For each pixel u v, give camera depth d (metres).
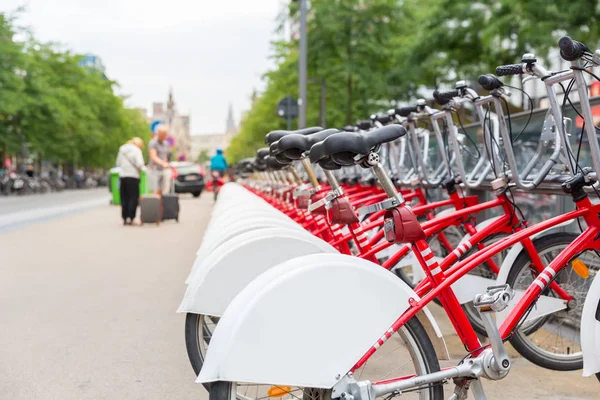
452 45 20.39
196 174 38.09
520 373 4.64
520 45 17.66
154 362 5.11
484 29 18.56
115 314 6.73
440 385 3.01
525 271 4.17
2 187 42.53
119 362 5.11
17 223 18.45
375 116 6.23
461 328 3.21
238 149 105.19
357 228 3.88
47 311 6.85
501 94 4.42
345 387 2.81
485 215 5.58
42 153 49.62
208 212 23.75
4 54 38.34
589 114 3.57
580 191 3.70
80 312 6.81
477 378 3.12
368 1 25.08
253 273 3.72
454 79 21.30
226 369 2.68
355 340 2.82
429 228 4.82
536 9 16.50
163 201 18.36
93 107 61.78
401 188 6.93
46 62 57.97
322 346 2.79
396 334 2.98
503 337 3.45
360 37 24.95
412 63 21.16
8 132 45.28
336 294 2.82
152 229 16.45
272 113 44.66
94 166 73.81
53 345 5.57
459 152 5.16
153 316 6.64
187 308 3.66
